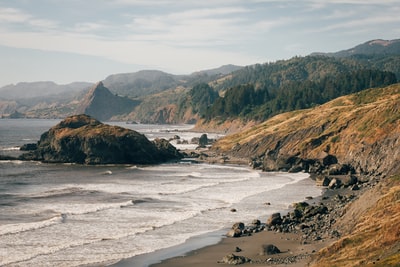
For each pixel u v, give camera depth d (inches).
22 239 2399.1
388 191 2527.1
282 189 4158.5
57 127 6884.8
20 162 6353.3
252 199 3646.7
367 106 6363.2
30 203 3378.4
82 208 3208.7
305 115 7229.3
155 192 3937.0
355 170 5167.3
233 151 7362.2
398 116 5383.9
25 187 4178.2
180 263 2095.2
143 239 2479.1
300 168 5511.8
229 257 2105.1
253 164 5925.2
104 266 2034.9
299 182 4621.1
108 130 6579.7
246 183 4530.0
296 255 2135.8
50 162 6368.1
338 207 3090.6
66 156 6402.6
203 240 2481.5
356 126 5876.0
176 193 3892.7
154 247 2338.8
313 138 6136.8
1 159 6574.8
